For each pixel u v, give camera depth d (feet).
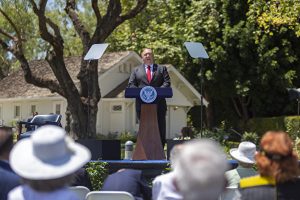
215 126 119.34
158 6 116.67
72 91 74.02
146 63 37.99
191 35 106.73
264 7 66.54
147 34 117.19
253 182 14.25
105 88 114.93
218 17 105.60
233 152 21.97
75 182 23.56
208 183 9.70
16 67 160.66
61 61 74.49
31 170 11.10
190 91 117.08
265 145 14.03
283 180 13.88
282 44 102.99
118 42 124.26
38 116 56.95
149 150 37.52
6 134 16.03
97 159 36.42
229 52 105.19
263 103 110.63
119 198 19.31
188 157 9.89
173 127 120.98
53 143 11.19
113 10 73.56
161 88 36.24
